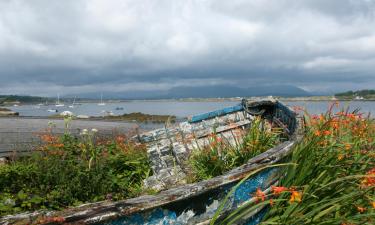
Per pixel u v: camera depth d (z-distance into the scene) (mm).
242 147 6617
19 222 2707
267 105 8789
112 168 7016
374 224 4480
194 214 3580
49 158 6906
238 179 3990
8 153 8680
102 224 2924
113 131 11609
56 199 5844
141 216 3156
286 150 4879
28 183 6316
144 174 7168
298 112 7160
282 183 4789
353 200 4418
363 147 6125
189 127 8367
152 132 8242
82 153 7211
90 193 6211
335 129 6223
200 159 6379
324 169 4863
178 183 6164
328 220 4152
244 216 4145
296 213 4148
